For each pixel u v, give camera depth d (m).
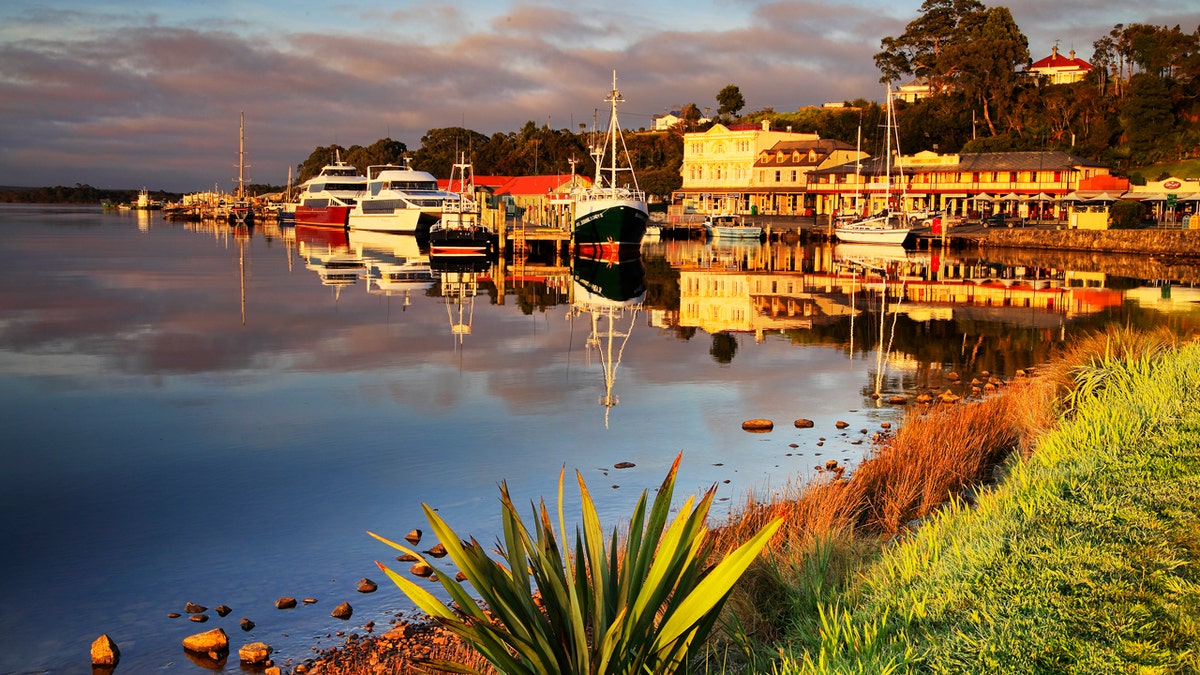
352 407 23.25
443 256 76.12
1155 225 86.38
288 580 12.50
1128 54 130.75
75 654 10.49
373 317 41.25
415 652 10.26
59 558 13.34
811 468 17.52
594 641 6.53
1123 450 12.14
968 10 145.50
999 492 11.25
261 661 10.23
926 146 121.38
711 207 124.62
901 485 13.72
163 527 14.62
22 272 61.09
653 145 160.62
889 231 88.31
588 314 42.50
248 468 17.88
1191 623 7.14
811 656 7.41
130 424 21.44
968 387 25.70
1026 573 8.23
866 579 9.02
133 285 53.72
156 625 11.19
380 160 193.50
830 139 124.38
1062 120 117.19
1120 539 8.92
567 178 130.12
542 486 16.55
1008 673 6.55
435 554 13.37
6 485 16.81
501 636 6.28
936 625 7.55
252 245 94.38
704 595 6.40
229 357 30.80
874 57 150.88
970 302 46.34
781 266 69.75
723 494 15.77
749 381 26.67
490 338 35.38
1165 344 20.88
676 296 49.91
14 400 23.97
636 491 16.14
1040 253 80.94
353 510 15.40
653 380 26.88
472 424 21.41
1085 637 7.01
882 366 29.14
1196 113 112.94
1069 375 18.73
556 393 25.02
